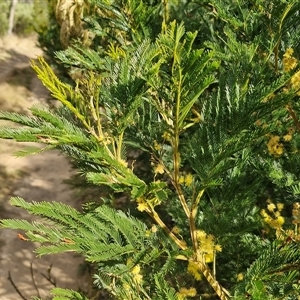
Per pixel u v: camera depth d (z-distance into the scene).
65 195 10.58
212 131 1.68
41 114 1.39
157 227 1.86
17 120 1.46
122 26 2.71
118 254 1.60
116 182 1.56
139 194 1.49
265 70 2.35
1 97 15.19
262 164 2.48
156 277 1.68
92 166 1.69
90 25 3.56
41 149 1.40
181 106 1.50
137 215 3.97
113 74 1.65
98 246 1.57
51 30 9.61
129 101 1.57
